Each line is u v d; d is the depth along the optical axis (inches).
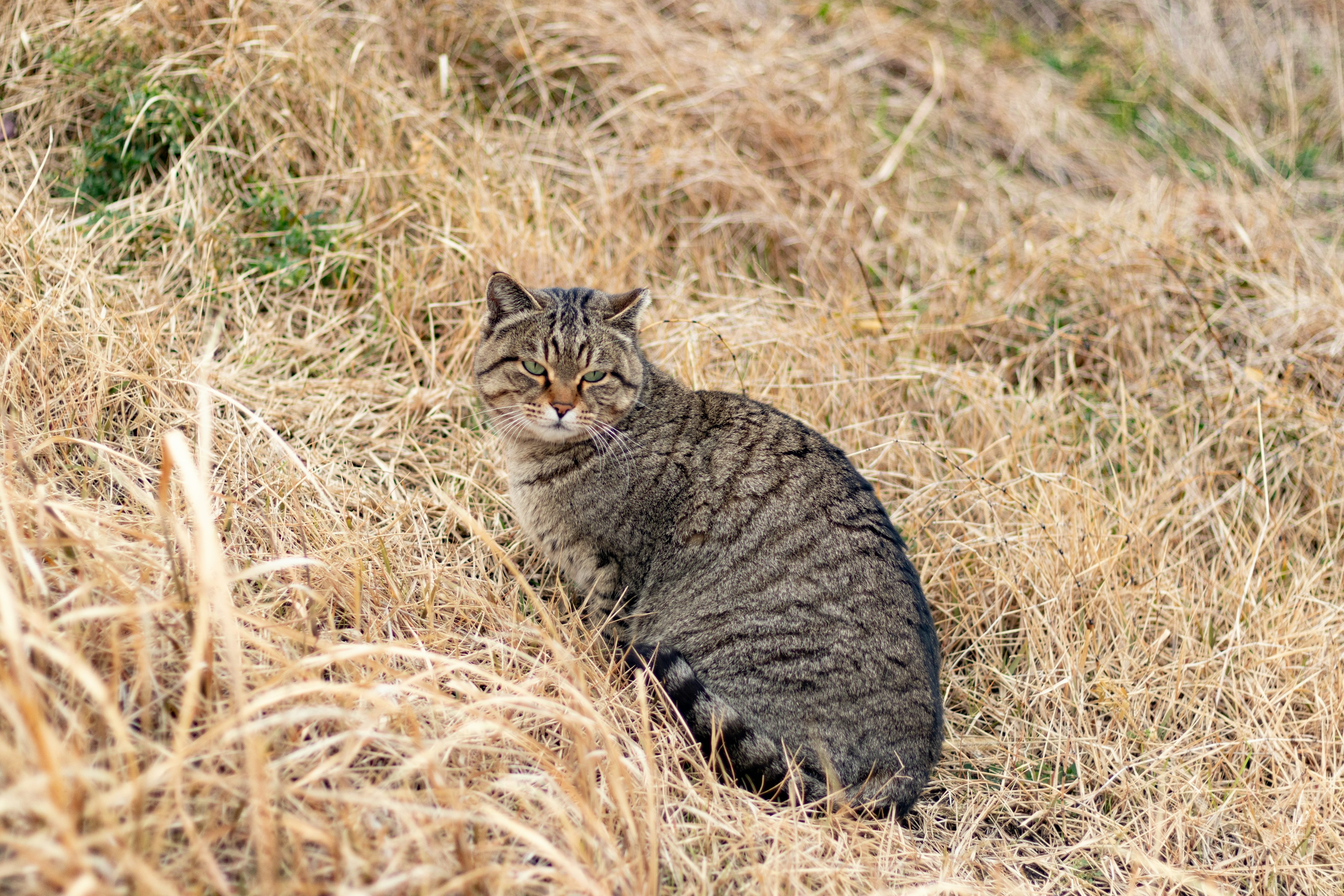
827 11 311.0
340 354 183.5
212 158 201.8
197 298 175.3
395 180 208.8
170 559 97.3
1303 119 317.4
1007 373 217.0
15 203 170.4
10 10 198.8
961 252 252.4
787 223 233.0
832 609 132.2
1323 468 187.6
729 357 194.7
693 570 141.3
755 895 105.8
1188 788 136.0
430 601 127.8
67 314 148.0
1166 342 212.8
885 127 284.4
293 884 79.2
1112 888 122.4
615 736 119.9
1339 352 205.8
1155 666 152.6
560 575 156.3
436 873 84.4
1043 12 345.4
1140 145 305.6
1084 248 235.3
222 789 88.5
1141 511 174.7
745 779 125.8
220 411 152.3
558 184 231.8
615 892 96.3
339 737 88.1
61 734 87.0
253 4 214.4
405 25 238.7
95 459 132.0
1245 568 166.7
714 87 253.8
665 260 228.4
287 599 119.5
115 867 75.9
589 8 259.4
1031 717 149.9
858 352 200.8
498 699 96.0
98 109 198.7
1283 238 242.8
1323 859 129.6
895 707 128.4
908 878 115.3
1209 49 339.0
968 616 163.0
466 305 188.2
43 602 92.7
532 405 142.0
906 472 183.2
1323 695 148.4
